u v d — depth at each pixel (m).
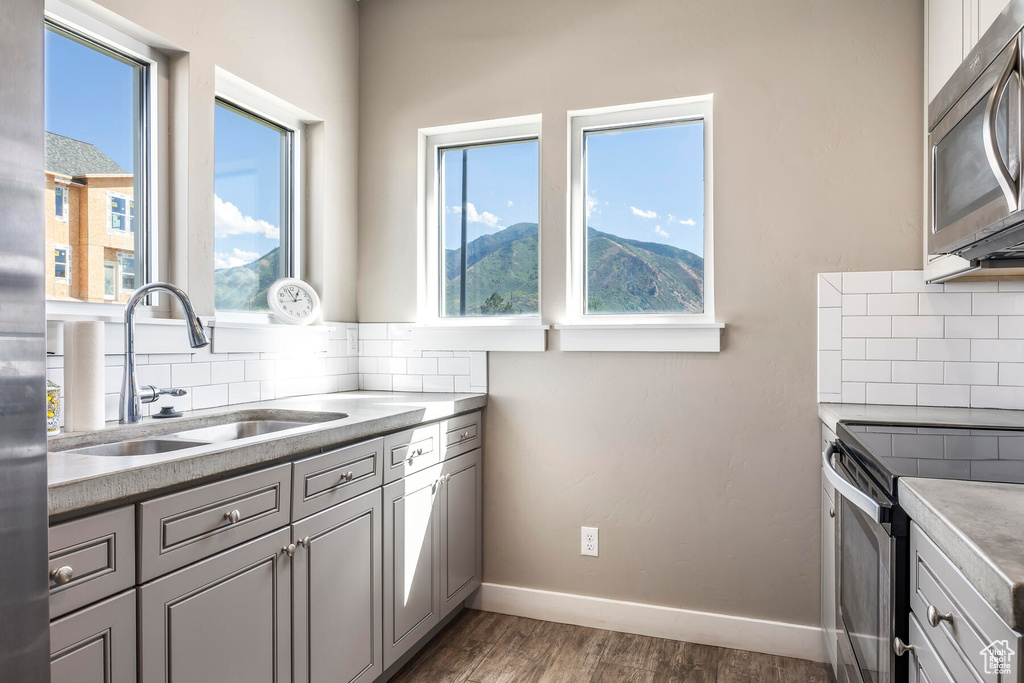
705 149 2.41
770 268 2.24
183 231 2.00
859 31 2.15
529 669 2.13
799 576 2.22
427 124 2.71
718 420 2.30
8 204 0.58
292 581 1.54
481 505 2.60
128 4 1.78
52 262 1.70
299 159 2.59
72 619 1.03
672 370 2.35
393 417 1.94
